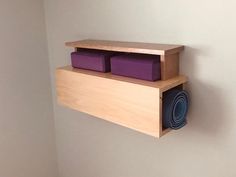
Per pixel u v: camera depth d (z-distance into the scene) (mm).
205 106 801
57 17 1123
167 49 752
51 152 1315
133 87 765
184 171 891
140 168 1009
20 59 1131
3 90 1104
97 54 896
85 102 917
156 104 726
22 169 1220
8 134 1148
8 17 1070
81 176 1254
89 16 1008
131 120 795
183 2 770
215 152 811
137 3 866
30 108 1200
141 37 884
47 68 1225
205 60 769
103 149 1119
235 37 706
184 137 864
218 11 718
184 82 802
